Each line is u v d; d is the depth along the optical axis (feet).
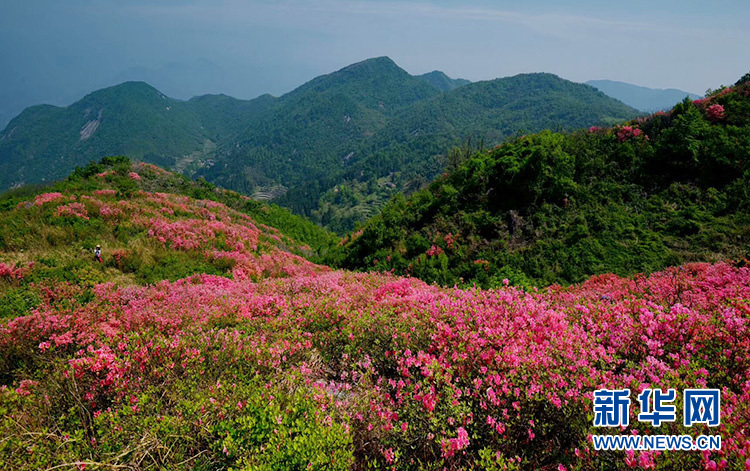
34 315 21.59
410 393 13.38
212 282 38.60
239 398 13.87
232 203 113.91
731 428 10.11
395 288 29.09
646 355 14.83
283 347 18.34
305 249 101.81
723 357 13.48
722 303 19.45
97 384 14.78
